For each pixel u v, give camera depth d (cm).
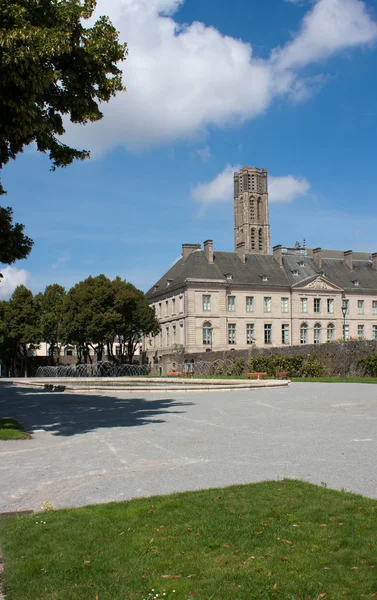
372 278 8350
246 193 13012
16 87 1180
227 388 2694
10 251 1669
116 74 1538
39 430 1350
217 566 473
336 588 429
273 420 1446
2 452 1055
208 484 768
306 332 7731
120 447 1078
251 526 565
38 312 7131
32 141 1477
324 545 511
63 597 428
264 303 7612
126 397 2377
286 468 856
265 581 443
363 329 8044
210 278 7331
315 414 1556
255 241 12962
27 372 7425
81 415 1661
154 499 679
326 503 636
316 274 7894
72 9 1370
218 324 7306
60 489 768
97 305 6294
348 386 2725
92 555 503
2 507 690
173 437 1188
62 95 1459
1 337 6700
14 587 446
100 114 1528
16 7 1159
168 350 7669
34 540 544
